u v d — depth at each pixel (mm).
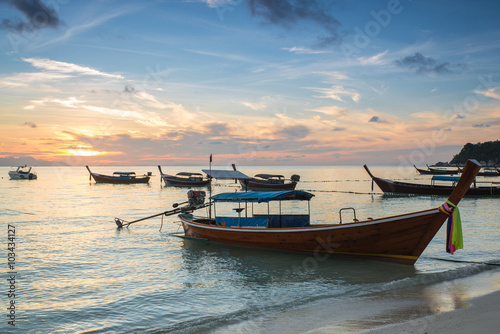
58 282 14180
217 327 9484
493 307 9750
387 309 10031
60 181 113438
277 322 9531
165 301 11977
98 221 31234
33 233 25297
